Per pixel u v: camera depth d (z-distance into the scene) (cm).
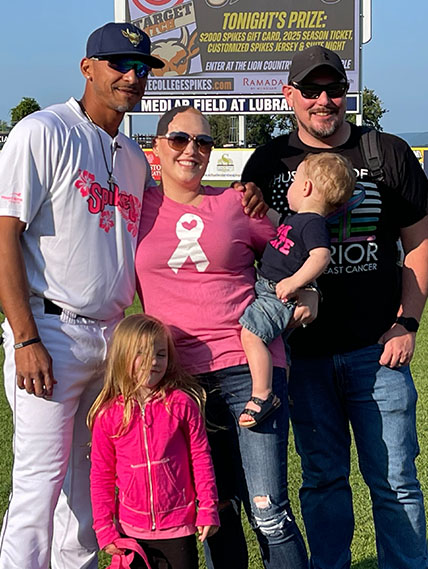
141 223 300
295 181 306
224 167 2548
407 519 316
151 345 271
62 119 284
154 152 309
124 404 273
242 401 288
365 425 321
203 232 288
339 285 316
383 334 320
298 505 424
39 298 286
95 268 286
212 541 304
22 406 288
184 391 278
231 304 291
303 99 310
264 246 306
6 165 274
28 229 284
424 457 475
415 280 319
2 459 486
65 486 314
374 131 322
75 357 288
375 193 314
